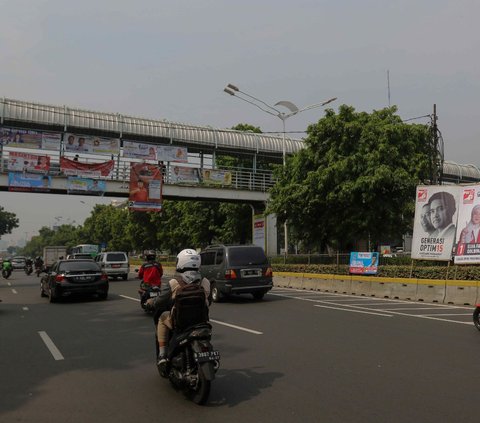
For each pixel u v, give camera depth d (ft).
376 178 73.05
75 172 106.42
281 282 81.82
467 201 54.13
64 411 16.83
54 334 33.22
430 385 19.04
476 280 50.55
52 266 59.93
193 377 17.42
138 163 110.52
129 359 25.03
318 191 78.59
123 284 88.69
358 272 68.18
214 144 123.54
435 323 35.58
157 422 15.57
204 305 18.11
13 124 105.19
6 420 15.96
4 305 53.52
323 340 28.94
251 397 17.93
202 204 140.56
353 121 79.05
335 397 17.70
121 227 245.04
